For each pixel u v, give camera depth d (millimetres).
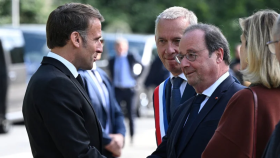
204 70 3203
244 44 2916
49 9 26828
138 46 14711
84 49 3328
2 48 11148
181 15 3768
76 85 3246
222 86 3225
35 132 3135
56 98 3064
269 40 2703
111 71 11000
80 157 3033
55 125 3031
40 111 3076
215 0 26438
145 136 11164
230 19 25594
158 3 27734
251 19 2824
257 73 2719
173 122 3486
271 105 2641
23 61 12133
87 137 3148
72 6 3357
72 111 3086
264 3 26234
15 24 24469
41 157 3121
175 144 3262
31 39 14602
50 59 3285
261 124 2631
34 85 3129
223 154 2699
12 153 8969
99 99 4555
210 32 3225
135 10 27297
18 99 11883
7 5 25969
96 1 27266
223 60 3275
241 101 2688
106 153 4594
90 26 3334
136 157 8664
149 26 27234
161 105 3973
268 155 2354
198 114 3188
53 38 3318
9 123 11438
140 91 14078
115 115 4977
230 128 2695
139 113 14188
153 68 11180
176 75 3846
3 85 11070
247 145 2635
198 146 3115
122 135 4848
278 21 2416
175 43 3773
